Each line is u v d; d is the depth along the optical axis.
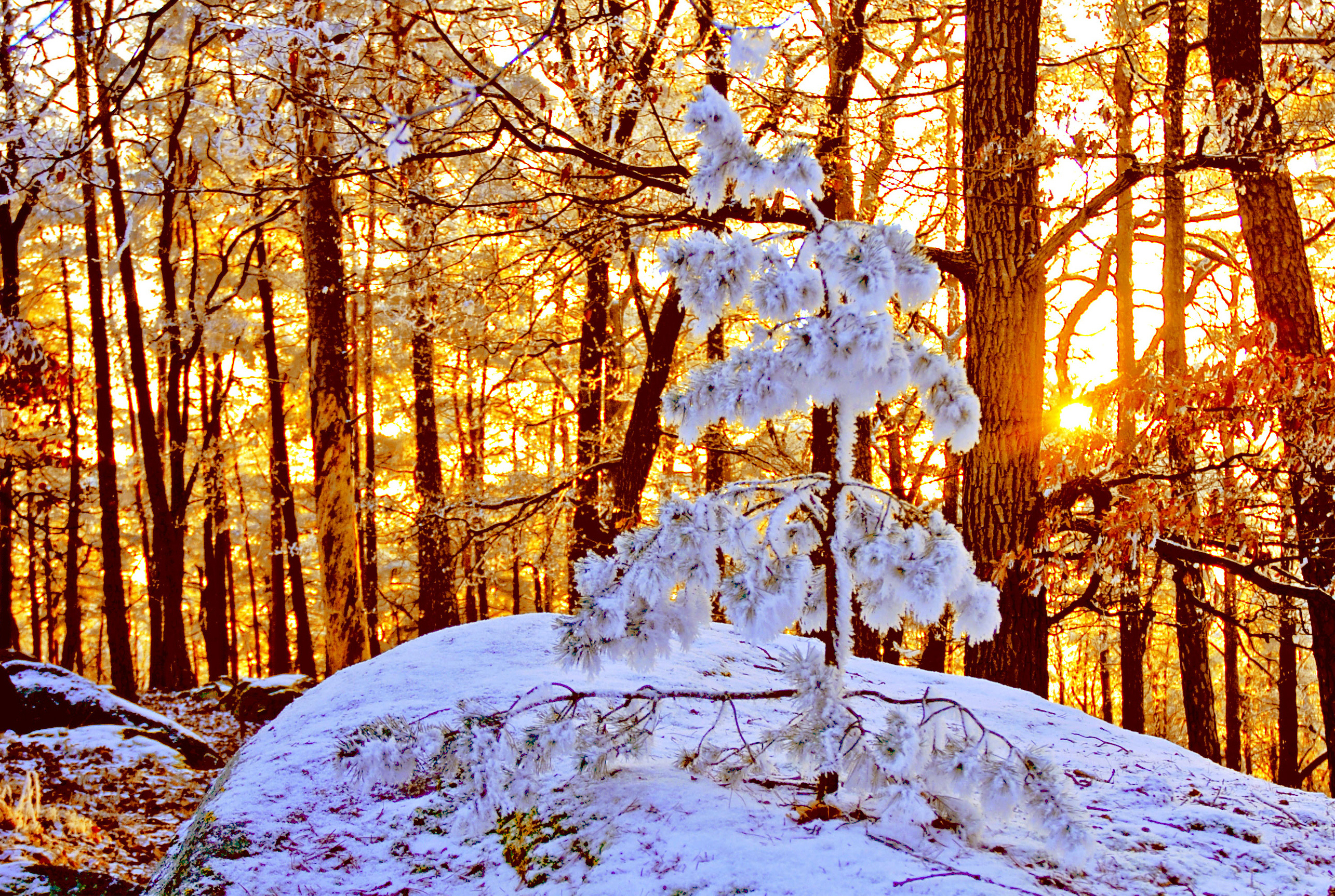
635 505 13.25
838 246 3.40
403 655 7.09
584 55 8.37
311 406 13.55
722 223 7.27
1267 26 11.35
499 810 3.60
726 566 3.68
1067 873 3.43
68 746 9.23
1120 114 7.68
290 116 8.27
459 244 10.78
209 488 25.05
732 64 3.62
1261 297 8.65
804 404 3.53
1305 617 12.91
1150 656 20.62
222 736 12.98
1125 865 3.63
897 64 12.90
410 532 16.92
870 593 3.65
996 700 6.57
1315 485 6.84
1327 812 4.65
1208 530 7.03
